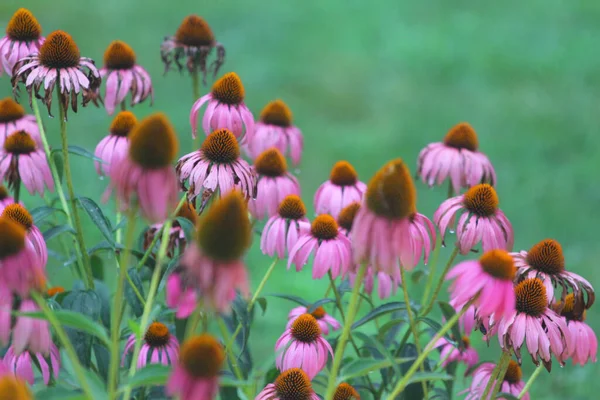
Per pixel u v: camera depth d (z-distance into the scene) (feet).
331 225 8.03
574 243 13.16
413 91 21.33
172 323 8.23
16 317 7.26
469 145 8.67
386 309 7.87
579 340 7.80
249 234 7.01
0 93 17.81
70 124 16.02
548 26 27.61
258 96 20.15
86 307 7.81
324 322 8.24
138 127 7.11
